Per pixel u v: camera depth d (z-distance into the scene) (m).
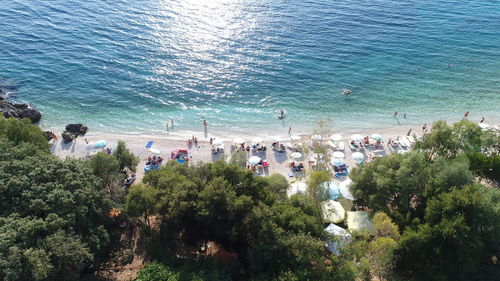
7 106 65.12
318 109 70.50
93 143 56.16
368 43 93.00
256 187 38.38
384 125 66.25
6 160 36.47
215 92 73.81
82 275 33.94
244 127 64.94
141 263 37.12
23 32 90.38
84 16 99.44
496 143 50.12
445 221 34.69
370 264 34.47
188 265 32.94
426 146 48.56
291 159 56.94
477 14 112.62
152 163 54.22
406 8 114.38
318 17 105.00
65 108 68.25
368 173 43.59
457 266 34.88
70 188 34.56
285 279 30.41
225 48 87.62
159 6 106.94
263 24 99.25
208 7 107.44
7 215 31.06
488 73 83.50
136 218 42.06
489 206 34.72
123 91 72.81
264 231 32.84
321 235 35.56
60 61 80.50
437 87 78.06
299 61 84.31
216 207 35.75
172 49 86.12
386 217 37.94
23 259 27.69
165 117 66.81
